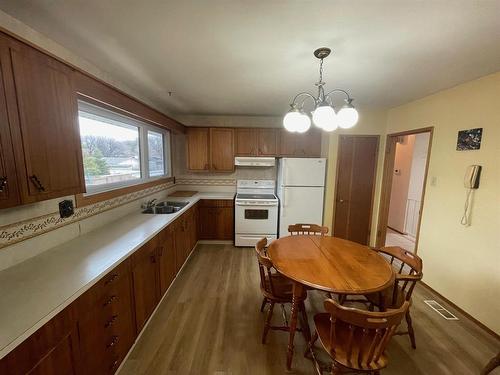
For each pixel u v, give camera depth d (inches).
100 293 51.6
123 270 61.2
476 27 51.8
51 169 50.8
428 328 80.4
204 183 170.1
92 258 57.9
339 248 81.0
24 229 55.4
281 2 44.6
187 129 153.3
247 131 153.6
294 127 65.6
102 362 53.2
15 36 41.7
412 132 118.6
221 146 154.3
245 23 51.9
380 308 70.6
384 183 143.6
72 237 70.7
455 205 91.5
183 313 86.4
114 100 75.2
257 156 155.0
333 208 149.3
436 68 75.1
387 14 47.8
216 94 108.9
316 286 56.6
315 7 46.0
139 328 71.6
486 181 79.7
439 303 94.7
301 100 118.5
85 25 53.2
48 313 37.8
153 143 139.1
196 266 124.0
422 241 108.1
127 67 77.7
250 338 75.2
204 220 152.6
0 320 36.0
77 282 46.9
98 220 83.0
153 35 57.5
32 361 35.2
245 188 168.7
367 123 141.4
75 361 44.4
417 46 61.0
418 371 64.1
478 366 65.9
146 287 75.9
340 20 50.3
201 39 59.1
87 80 62.7
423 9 45.9
